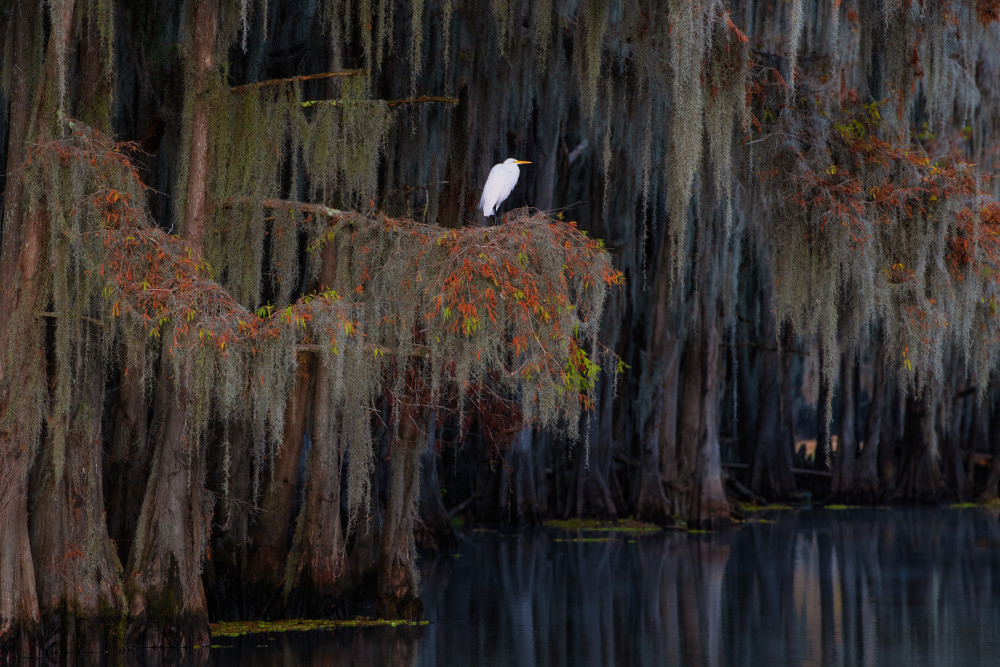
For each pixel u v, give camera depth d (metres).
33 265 14.85
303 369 17.88
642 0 19.39
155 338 15.59
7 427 14.70
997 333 24.73
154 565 15.69
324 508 18.58
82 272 14.96
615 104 23.75
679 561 26.52
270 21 20.39
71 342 15.33
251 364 15.23
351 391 16.56
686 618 18.77
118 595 15.41
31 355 14.86
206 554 16.98
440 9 20.27
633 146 23.33
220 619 18.61
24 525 14.73
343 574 18.61
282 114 16.48
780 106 22.03
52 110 14.46
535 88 25.17
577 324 14.67
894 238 22.50
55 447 14.82
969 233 22.64
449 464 39.12
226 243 16.33
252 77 19.22
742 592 21.64
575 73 22.77
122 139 19.14
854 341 23.84
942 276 22.17
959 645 16.47
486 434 21.16
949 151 26.83
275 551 18.70
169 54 18.97
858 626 18.00
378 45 16.94
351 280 16.33
